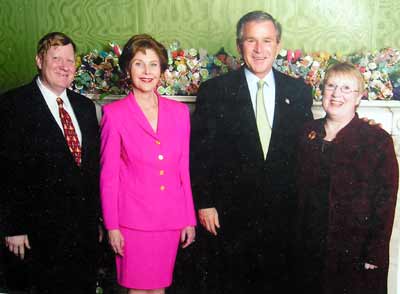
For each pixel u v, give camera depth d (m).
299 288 2.22
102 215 1.94
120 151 1.92
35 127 1.95
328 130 2.04
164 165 1.92
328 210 2.06
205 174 2.16
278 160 2.12
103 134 1.91
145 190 1.91
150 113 1.94
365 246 2.07
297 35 2.59
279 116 2.12
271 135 2.11
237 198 2.18
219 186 2.18
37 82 1.98
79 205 2.03
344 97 1.99
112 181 1.90
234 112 2.14
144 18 2.62
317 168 2.05
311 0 2.54
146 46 1.89
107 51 2.65
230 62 2.43
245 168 2.15
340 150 2.01
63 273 2.10
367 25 2.56
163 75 2.38
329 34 2.58
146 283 1.96
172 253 1.99
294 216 2.15
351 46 2.58
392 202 2.02
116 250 1.92
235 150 2.15
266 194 2.15
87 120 2.03
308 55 2.50
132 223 1.91
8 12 2.67
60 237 2.05
